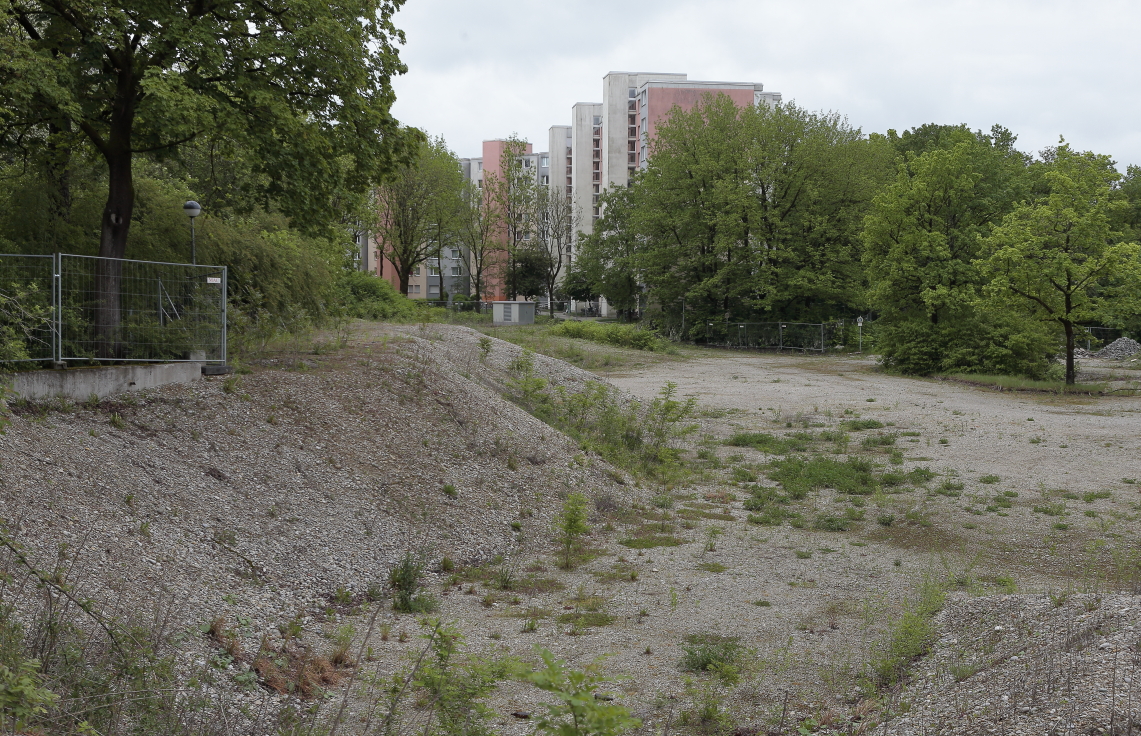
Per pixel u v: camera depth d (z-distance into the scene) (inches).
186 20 446.6
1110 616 227.3
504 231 3046.3
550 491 479.2
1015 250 1099.3
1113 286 1189.1
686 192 2059.5
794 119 1955.0
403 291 2324.1
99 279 434.9
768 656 249.1
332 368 559.8
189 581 257.4
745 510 484.1
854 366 1469.0
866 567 363.3
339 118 517.0
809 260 1942.7
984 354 1232.8
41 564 222.1
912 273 1306.6
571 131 4537.4
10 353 358.9
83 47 435.2
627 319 2888.8
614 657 248.1
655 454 638.5
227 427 407.2
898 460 613.3
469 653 243.4
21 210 516.1
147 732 157.6
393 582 317.1
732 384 1146.7
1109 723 162.1
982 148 1472.7
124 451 339.3
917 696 204.2
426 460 464.1
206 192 658.8
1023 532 425.1
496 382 756.0
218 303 489.1
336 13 508.4
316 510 360.5
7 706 131.6
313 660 229.9
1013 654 217.5
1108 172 1088.8
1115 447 658.8
